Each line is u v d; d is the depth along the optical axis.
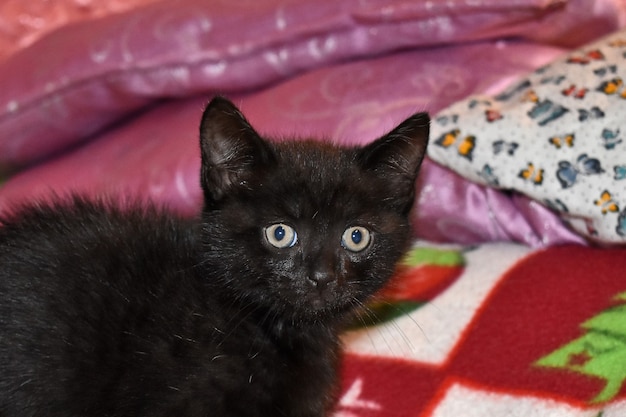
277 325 0.39
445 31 0.50
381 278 0.40
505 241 0.49
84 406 0.36
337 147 0.41
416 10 0.49
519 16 0.48
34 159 0.55
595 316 0.40
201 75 0.52
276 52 0.52
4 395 0.36
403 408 0.39
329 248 0.38
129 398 0.36
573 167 0.44
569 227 0.46
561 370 0.38
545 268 0.44
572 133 0.44
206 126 0.38
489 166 0.45
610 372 0.37
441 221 0.49
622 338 0.39
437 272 0.47
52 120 0.53
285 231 0.38
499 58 0.51
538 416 0.37
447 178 0.48
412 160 0.40
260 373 0.38
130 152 0.53
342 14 0.50
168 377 0.36
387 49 0.51
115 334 0.37
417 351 0.42
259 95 0.52
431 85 0.50
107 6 0.63
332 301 0.38
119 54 0.51
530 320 0.41
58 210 0.41
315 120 0.50
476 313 0.43
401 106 0.49
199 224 0.40
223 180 0.39
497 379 0.39
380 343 0.43
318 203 0.38
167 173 0.51
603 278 0.42
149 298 0.38
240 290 0.38
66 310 0.37
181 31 0.51
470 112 0.46
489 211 0.48
